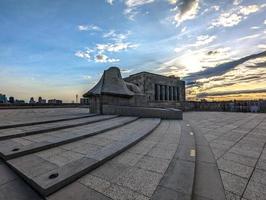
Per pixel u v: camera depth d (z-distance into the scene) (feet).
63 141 18.56
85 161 13.23
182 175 11.73
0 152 14.97
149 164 13.70
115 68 58.39
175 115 46.14
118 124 29.94
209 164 14.34
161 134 25.38
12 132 21.38
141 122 35.94
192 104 111.65
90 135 22.40
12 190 10.37
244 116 57.88
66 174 10.96
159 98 93.71
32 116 40.24
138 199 9.02
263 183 11.11
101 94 49.73
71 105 123.75
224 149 18.53
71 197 9.26
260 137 24.35
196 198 9.53
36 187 10.05
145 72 86.12
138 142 20.49
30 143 17.76
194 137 23.48
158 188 10.07
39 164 13.05
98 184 10.59
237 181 11.41
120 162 14.12
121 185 10.45
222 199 9.41
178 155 15.88
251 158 15.71
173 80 104.17
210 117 55.31
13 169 12.75
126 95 54.85
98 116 41.98
